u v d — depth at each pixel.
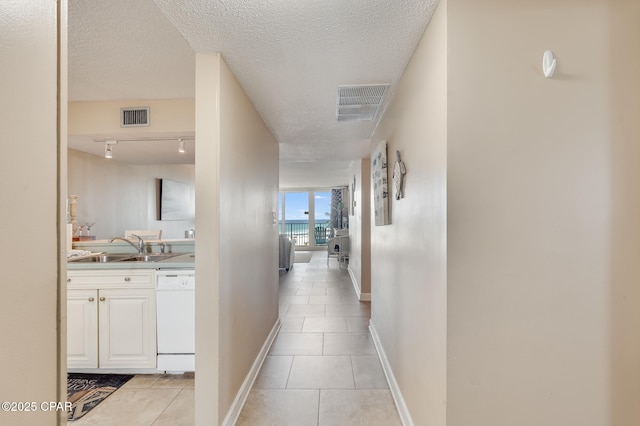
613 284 1.13
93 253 2.83
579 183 1.13
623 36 1.14
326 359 2.56
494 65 1.13
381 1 1.20
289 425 1.75
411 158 1.63
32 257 0.61
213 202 1.58
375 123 2.73
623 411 1.13
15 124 0.58
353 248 5.66
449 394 1.14
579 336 1.13
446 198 1.14
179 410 1.88
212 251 1.57
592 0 1.14
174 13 1.28
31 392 0.61
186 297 2.24
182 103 2.58
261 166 2.54
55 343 0.66
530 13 1.14
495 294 1.14
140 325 2.25
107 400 1.99
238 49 1.56
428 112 1.34
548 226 1.14
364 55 1.61
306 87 1.99
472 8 1.14
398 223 1.94
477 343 1.14
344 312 3.85
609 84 1.14
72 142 2.93
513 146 1.13
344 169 6.06
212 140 1.58
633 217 1.13
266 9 1.25
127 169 4.19
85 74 2.11
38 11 0.62
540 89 1.13
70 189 3.24
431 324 1.31
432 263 1.29
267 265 2.77
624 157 1.13
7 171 0.56
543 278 1.14
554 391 1.13
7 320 0.57
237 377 1.88
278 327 3.26
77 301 2.26
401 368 1.84
